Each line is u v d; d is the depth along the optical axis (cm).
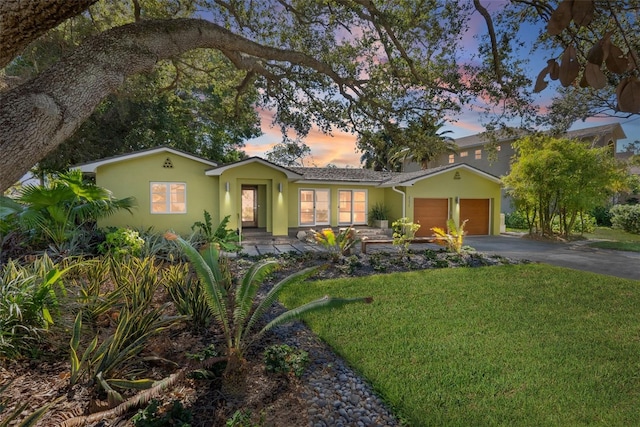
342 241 980
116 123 1705
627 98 106
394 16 565
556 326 502
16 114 193
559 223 1659
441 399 324
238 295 364
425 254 1039
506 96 605
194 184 1341
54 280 394
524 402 320
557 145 1453
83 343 383
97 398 297
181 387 324
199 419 284
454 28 570
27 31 200
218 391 322
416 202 1620
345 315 543
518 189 1585
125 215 1256
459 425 288
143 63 287
